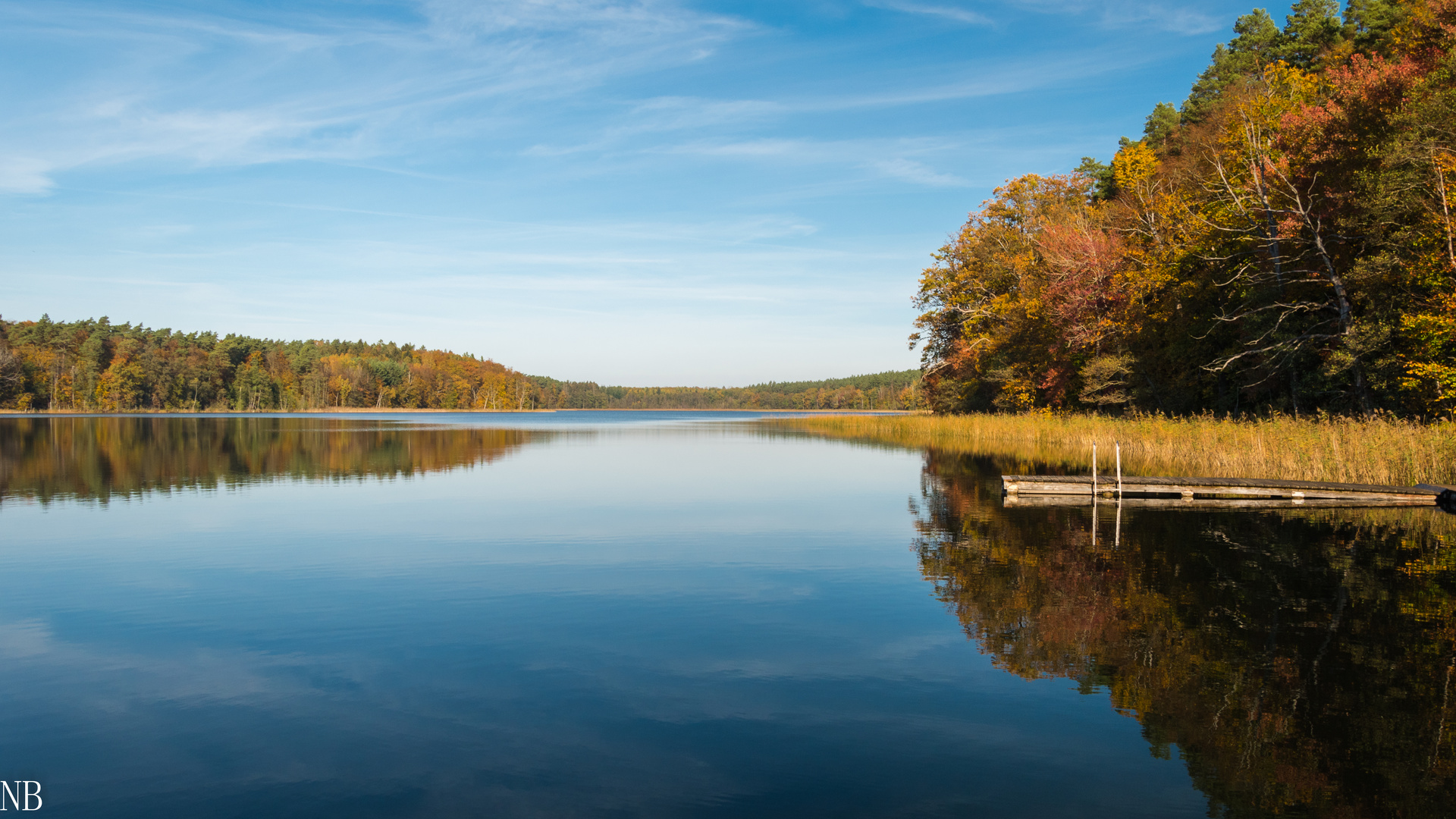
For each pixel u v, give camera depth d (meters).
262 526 17.58
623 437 64.00
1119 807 5.46
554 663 8.44
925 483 25.69
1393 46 35.75
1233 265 37.81
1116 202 52.31
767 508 20.12
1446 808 5.41
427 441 54.59
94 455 39.19
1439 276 24.77
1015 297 55.72
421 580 12.27
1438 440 21.80
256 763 6.27
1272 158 34.28
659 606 10.62
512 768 6.12
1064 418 47.12
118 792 5.84
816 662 8.36
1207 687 7.50
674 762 6.18
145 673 8.29
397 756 6.35
